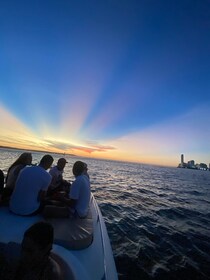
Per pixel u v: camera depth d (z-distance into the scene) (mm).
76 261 2184
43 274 1813
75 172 4039
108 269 2879
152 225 8617
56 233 2855
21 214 3324
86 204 3648
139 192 17875
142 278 4688
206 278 4898
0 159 34156
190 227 8945
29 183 3424
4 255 2199
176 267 5277
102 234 3910
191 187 29297
